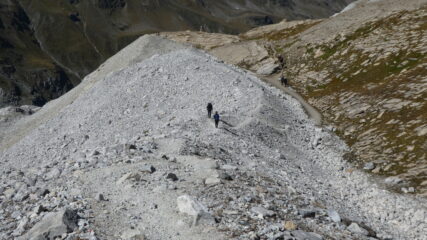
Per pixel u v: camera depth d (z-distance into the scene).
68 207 19.61
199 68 61.12
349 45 75.06
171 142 33.19
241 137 39.88
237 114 46.78
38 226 17.56
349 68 67.94
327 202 27.80
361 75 63.38
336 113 55.44
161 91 56.72
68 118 60.75
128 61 77.50
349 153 43.28
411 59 59.16
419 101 46.41
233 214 19.41
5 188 24.31
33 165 49.19
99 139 47.12
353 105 54.41
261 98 51.38
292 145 43.88
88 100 62.69
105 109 55.53
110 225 18.41
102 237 17.22
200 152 31.00
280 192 24.69
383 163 39.12
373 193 33.44
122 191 21.83
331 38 81.94
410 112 45.34
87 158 29.23
